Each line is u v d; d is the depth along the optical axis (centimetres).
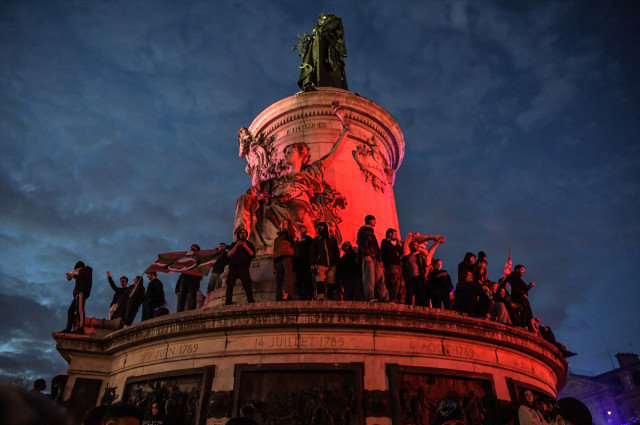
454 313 855
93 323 1038
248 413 742
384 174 1555
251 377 782
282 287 923
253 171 1591
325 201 1284
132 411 262
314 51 2052
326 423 735
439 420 405
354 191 1408
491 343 893
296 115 1560
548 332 1121
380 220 1412
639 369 3288
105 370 988
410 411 762
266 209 1212
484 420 812
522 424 512
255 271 1089
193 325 847
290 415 742
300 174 1278
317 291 937
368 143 1545
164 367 861
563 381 1178
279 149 1529
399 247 979
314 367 780
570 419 376
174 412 786
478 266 1039
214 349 834
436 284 1021
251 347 818
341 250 1241
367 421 740
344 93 1566
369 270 899
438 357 832
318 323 810
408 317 830
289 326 818
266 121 1611
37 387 890
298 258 988
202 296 1181
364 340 820
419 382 798
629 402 3269
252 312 816
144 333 902
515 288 1088
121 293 1137
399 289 930
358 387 762
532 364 965
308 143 1495
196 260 1128
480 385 844
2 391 109
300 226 1162
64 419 117
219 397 763
